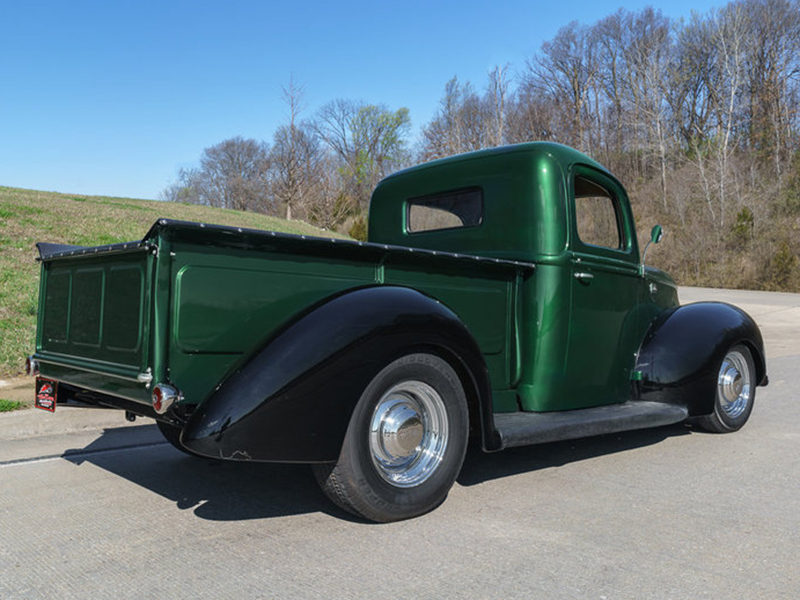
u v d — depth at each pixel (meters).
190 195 74.75
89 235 15.30
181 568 2.70
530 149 4.37
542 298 4.16
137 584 2.55
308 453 2.86
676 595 2.46
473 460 4.59
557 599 2.41
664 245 40.97
